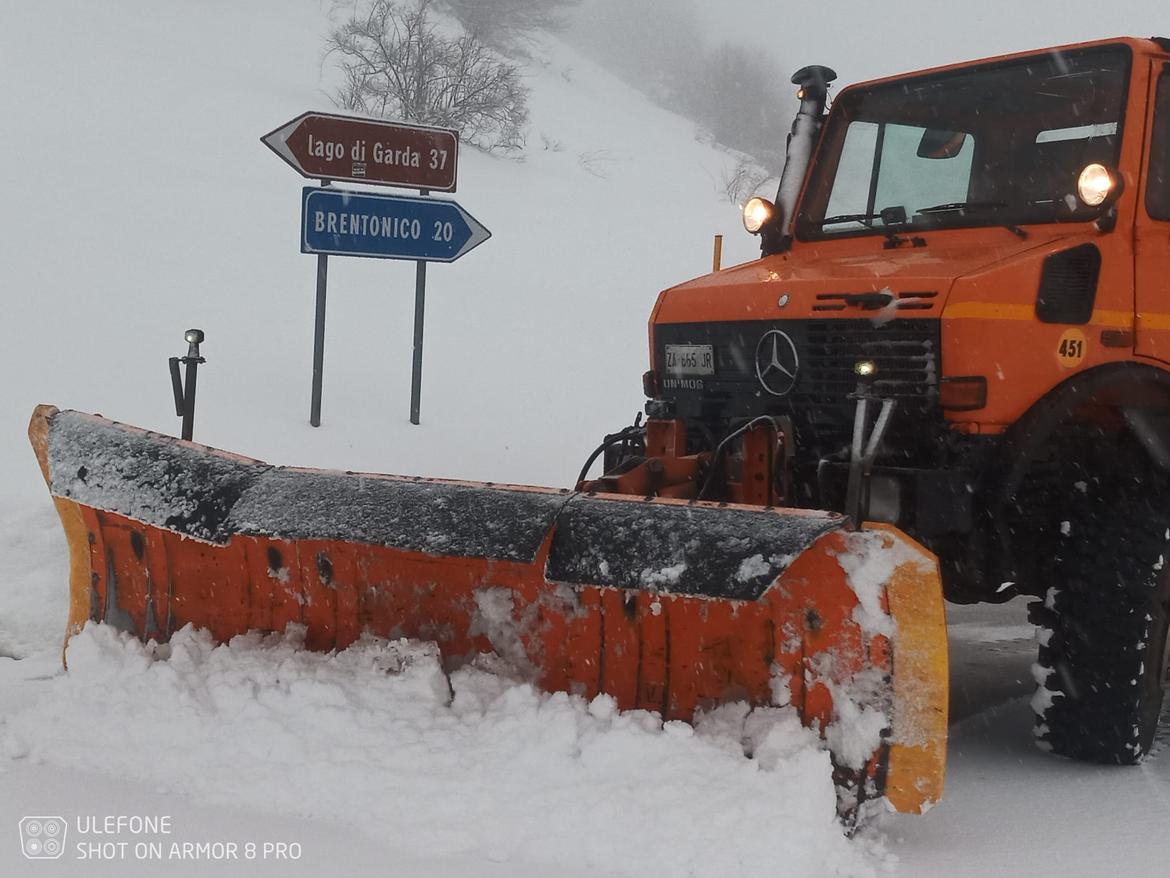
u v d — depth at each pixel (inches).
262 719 149.3
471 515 148.9
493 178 900.6
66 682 166.1
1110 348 177.2
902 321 169.2
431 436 337.7
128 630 178.4
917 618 134.0
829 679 138.8
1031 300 168.4
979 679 219.8
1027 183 194.1
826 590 137.6
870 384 153.7
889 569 134.3
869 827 139.4
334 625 168.6
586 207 882.8
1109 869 133.4
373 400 358.3
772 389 184.1
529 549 143.0
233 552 170.2
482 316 484.4
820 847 126.0
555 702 148.0
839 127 219.1
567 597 154.3
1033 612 173.0
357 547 161.8
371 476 159.6
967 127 202.4
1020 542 181.6
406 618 164.7
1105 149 184.2
